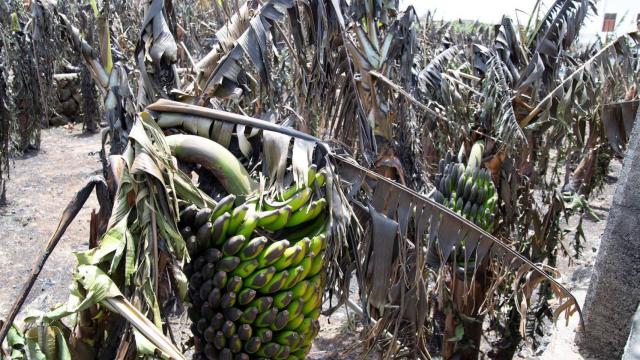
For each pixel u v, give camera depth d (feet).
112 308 4.23
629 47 10.80
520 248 12.37
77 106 39.60
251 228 4.99
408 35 9.48
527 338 13.87
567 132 11.14
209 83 6.55
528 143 10.89
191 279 5.10
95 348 5.16
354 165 5.96
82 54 6.04
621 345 10.39
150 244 4.55
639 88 10.80
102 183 5.07
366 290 6.28
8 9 15.98
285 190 5.43
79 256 4.44
